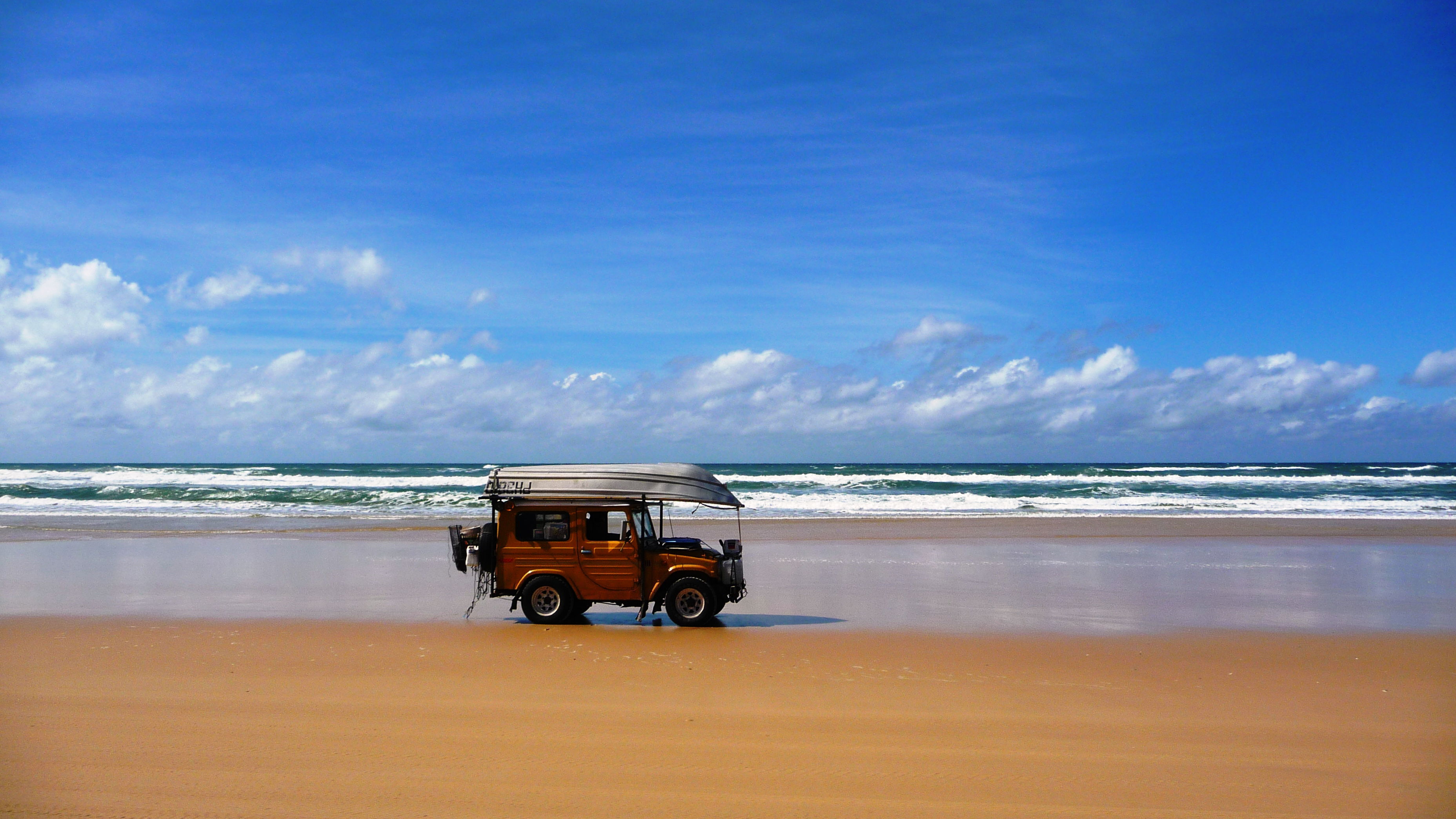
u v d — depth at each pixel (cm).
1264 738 776
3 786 634
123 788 632
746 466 12750
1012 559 2242
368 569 2005
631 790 637
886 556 2320
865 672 1016
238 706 842
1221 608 1510
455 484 5159
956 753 726
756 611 1478
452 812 594
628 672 1009
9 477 6003
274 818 581
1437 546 2597
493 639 1209
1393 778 680
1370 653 1140
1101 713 851
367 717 812
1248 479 5656
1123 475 7000
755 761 702
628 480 1376
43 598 1577
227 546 2483
